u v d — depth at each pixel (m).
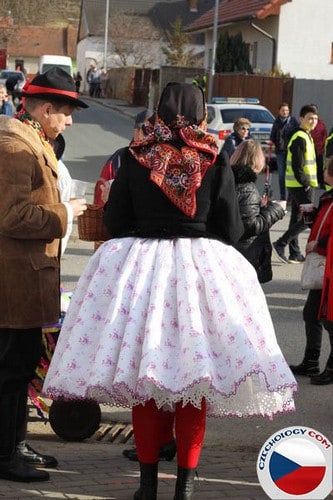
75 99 5.78
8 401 5.67
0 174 5.39
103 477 5.84
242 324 5.02
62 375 5.05
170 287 5.09
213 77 40.78
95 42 88.00
